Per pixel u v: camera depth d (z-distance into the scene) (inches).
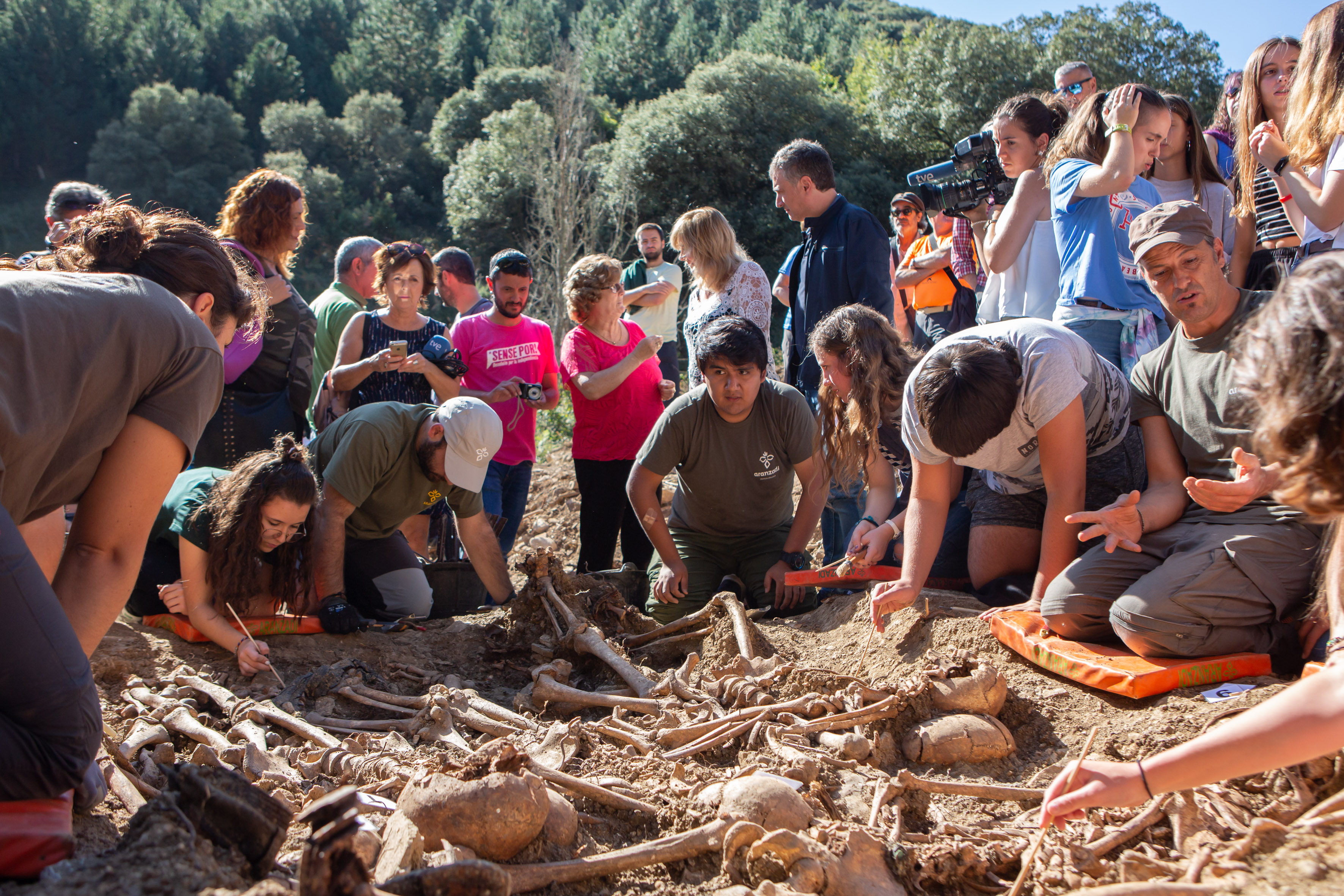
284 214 192.1
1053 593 130.0
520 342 233.9
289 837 95.7
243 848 73.3
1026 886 89.1
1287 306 63.2
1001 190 192.7
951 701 121.6
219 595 149.9
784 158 210.5
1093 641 130.0
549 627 165.9
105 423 80.1
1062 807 74.4
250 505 146.6
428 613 182.9
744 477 179.5
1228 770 70.6
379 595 179.3
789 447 177.6
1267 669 118.3
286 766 115.8
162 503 85.5
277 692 142.7
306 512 150.2
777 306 972.6
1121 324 155.9
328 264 1808.6
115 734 122.3
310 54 2832.2
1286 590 119.4
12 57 2164.1
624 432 214.4
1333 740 68.1
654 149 1354.6
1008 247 174.6
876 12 3595.0
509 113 1631.4
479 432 164.9
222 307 96.0
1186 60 1402.6
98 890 65.9
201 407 85.7
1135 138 152.0
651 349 210.4
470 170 1592.0
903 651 142.3
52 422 75.6
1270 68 155.3
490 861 88.2
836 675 134.5
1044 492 150.3
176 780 75.6
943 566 167.6
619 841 99.3
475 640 170.1
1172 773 71.9
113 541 84.2
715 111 1376.7
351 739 122.4
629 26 2456.9
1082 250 157.2
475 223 1565.0
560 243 989.2
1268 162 145.9
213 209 1987.0
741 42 2386.8
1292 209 147.2
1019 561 152.9
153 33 2452.0
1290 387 61.7
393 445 166.7
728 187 1386.6
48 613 74.6
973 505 159.8
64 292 78.9
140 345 81.1
